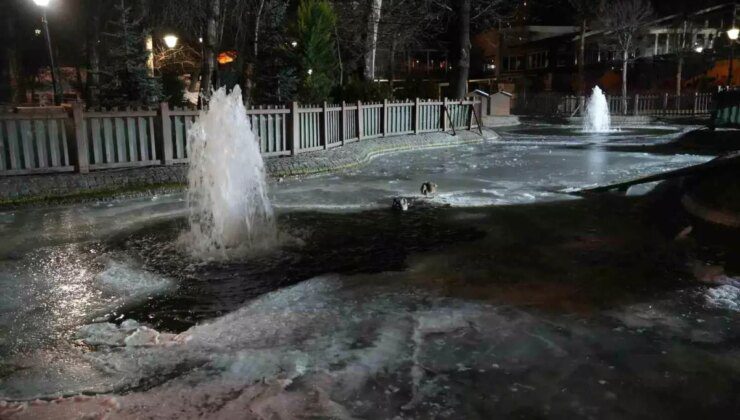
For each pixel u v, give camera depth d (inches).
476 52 2434.8
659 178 347.9
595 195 396.2
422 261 249.1
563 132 1064.2
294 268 241.8
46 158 396.5
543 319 183.9
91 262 252.5
